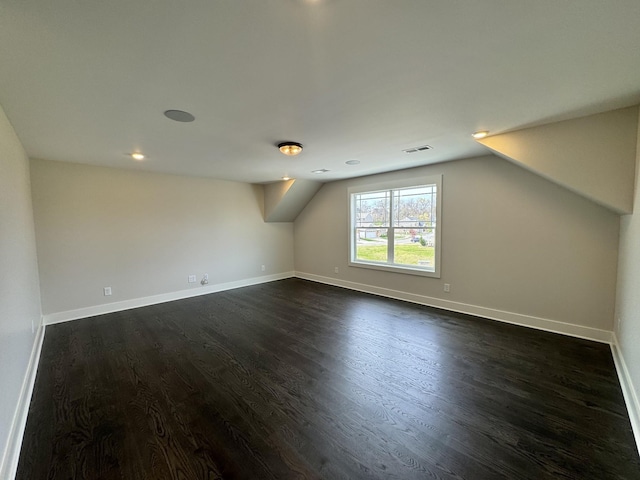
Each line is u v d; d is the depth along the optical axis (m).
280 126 2.58
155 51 1.45
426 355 2.86
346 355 2.88
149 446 1.71
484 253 3.91
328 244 6.16
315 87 1.87
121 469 1.55
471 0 1.13
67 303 3.98
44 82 1.73
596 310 3.12
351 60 1.57
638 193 2.16
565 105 2.21
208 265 5.49
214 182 5.54
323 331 3.52
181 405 2.10
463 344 3.10
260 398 2.18
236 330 3.58
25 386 2.17
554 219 3.34
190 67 1.61
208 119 2.38
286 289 5.74
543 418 1.93
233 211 5.84
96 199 4.21
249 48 1.44
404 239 4.94
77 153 3.43
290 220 6.83
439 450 1.67
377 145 3.23
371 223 5.45
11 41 1.33
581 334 3.22
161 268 4.88
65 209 3.95
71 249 4.01
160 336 3.40
